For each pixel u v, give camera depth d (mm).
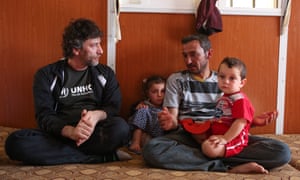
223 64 1713
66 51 1820
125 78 2213
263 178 1485
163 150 1614
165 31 2188
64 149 1658
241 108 1644
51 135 1718
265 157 1594
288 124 2312
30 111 2227
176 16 2178
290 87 2299
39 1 2139
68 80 1852
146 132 2076
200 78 1999
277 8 2215
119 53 2189
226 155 1595
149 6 2150
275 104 2297
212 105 1974
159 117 1838
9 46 2172
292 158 1768
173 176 1491
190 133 1842
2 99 2211
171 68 2223
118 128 1723
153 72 2221
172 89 1994
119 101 1941
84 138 1601
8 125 2238
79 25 1797
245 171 1566
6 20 2152
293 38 2260
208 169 1599
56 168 1584
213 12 2082
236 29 2215
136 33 2180
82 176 1479
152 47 2197
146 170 1573
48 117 1713
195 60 1941
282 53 2260
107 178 1460
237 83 1688
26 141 1597
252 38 2230
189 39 1945
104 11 2146
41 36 2168
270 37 2242
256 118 1836
